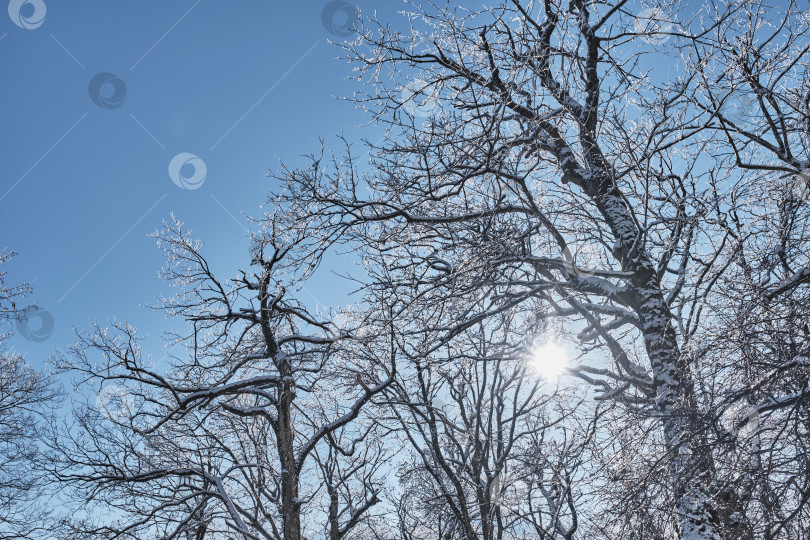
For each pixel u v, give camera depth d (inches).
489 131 386.9
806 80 386.0
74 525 597.6
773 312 300.4
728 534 283.1
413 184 437.4
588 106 431.8
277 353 628.4
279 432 597.9
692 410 308.3
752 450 279.0
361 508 646.5
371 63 438.0
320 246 441.4
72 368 579.5
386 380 565.3
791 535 268.2
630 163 384.5
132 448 632.4
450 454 679.1
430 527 713.6
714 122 372.8
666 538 323.6
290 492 564.1
